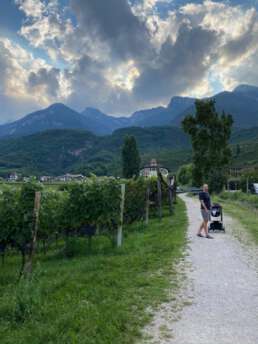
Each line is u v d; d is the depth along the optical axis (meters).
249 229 19.66
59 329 6.11
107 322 6.37
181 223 22.72
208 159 58.19
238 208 34.41
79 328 6.18
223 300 7.91
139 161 103.88
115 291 8.36
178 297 8.07
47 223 13.54
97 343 5.65
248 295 8.28
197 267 10.98
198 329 6.30
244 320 6.74
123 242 16.31
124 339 5.85
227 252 13.33
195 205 40.62
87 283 9.14
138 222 24.14
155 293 8.30
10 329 6.41
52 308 7.23
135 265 11.16
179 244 14.90
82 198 14.69
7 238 11.86
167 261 11.74
